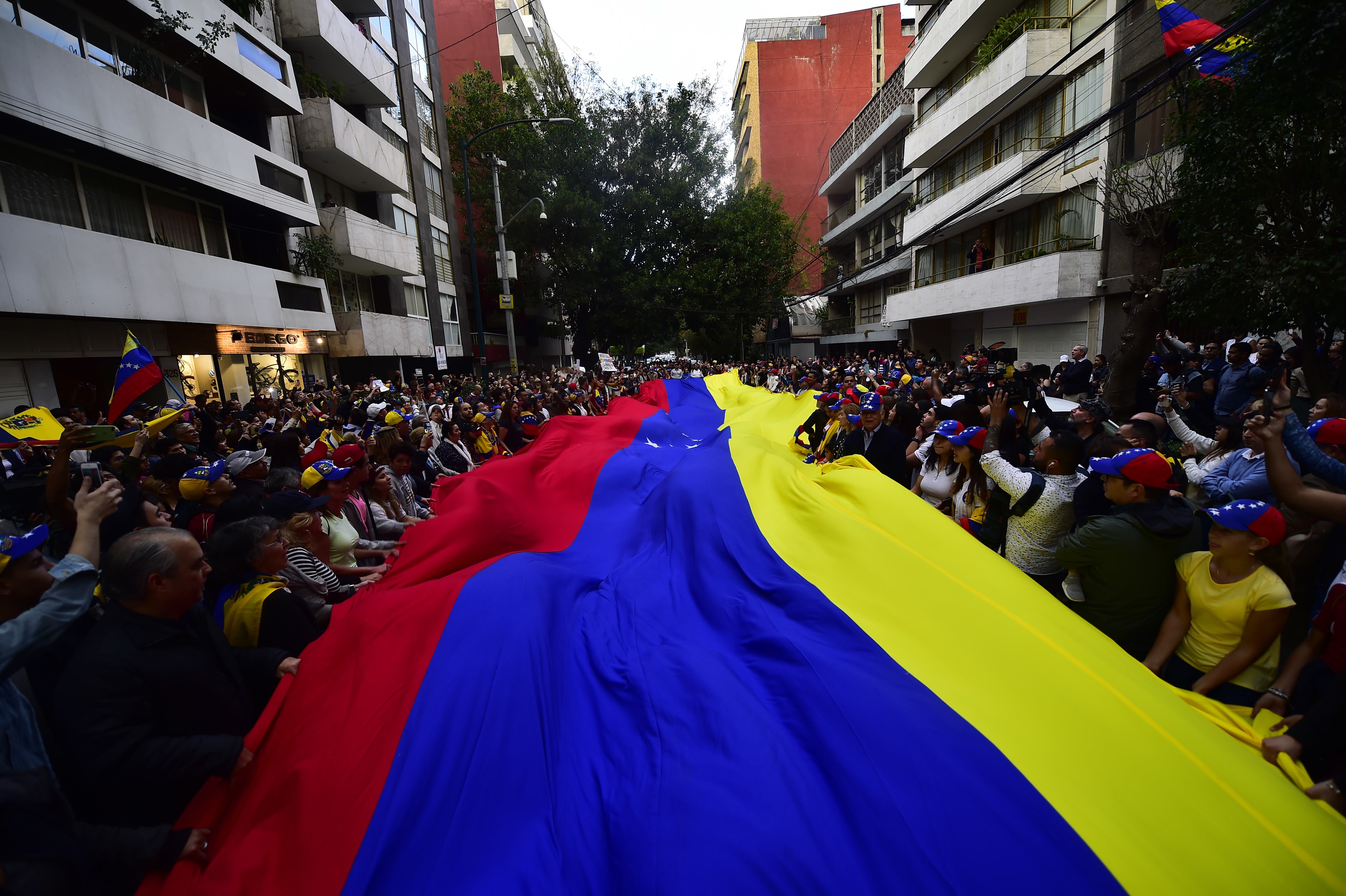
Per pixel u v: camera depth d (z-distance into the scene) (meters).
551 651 3.00
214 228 14.53
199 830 2.21
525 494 5.70
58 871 1.83
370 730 2.47
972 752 2.28
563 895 2.06
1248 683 2.71
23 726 2.02
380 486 5.53
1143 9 13.53
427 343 25.88
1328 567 3.22
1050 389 9.92
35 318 10.72
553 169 31.09
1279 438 2.79
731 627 3.41
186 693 2.30
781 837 2.01
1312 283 5.59
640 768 2.47
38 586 2.18
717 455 5.29
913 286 25.77
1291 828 2.05
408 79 25.73
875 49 48.09
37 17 10.36
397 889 2.00
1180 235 6.90
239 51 14.40
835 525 4.04
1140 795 2.15
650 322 33.69
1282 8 5.27
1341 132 5.32
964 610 3.11
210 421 9.16
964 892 1.87
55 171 10.68
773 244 33.28
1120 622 3.03
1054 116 16.56
